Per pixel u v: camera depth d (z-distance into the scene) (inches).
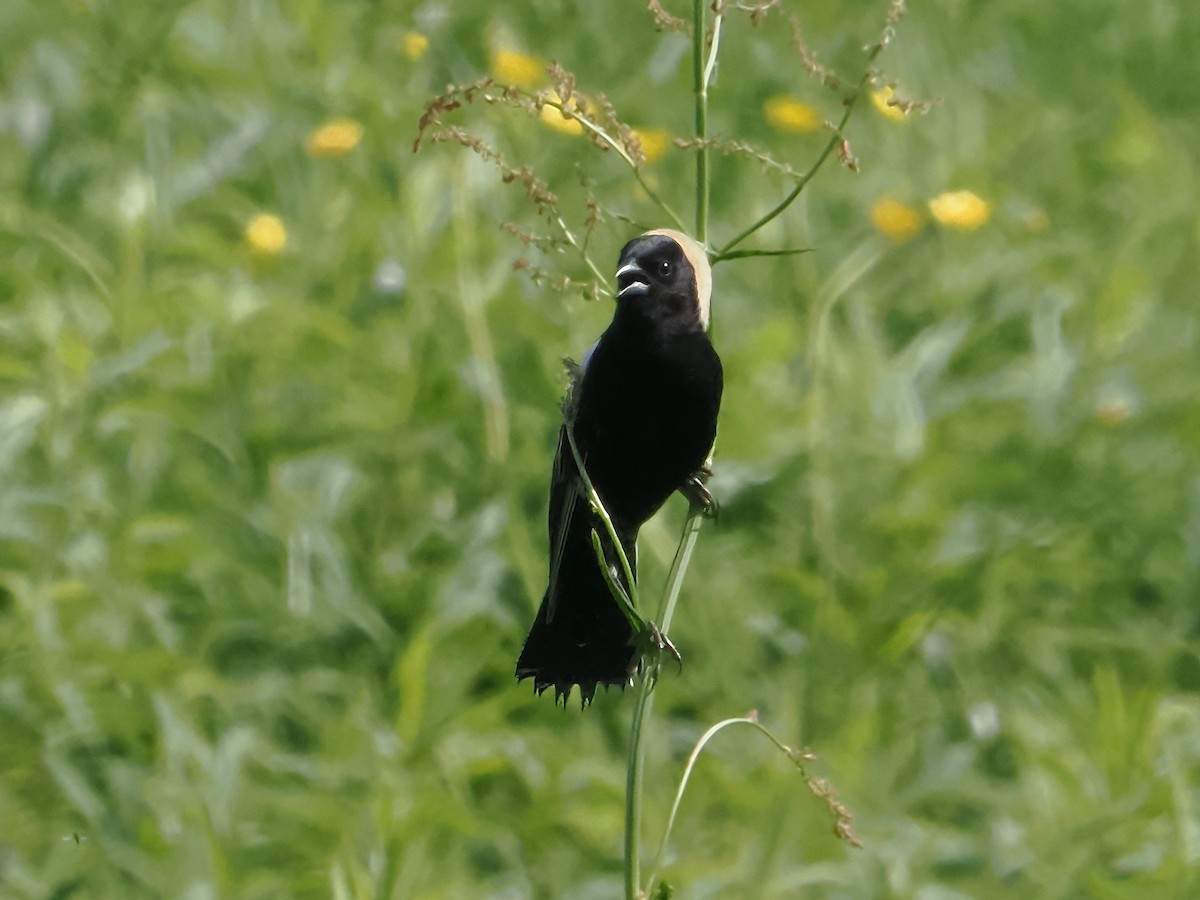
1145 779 386.9
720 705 422.0
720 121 708.0
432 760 380.8
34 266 557.0
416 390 480.4
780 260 585.3
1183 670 446.3
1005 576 450.0
